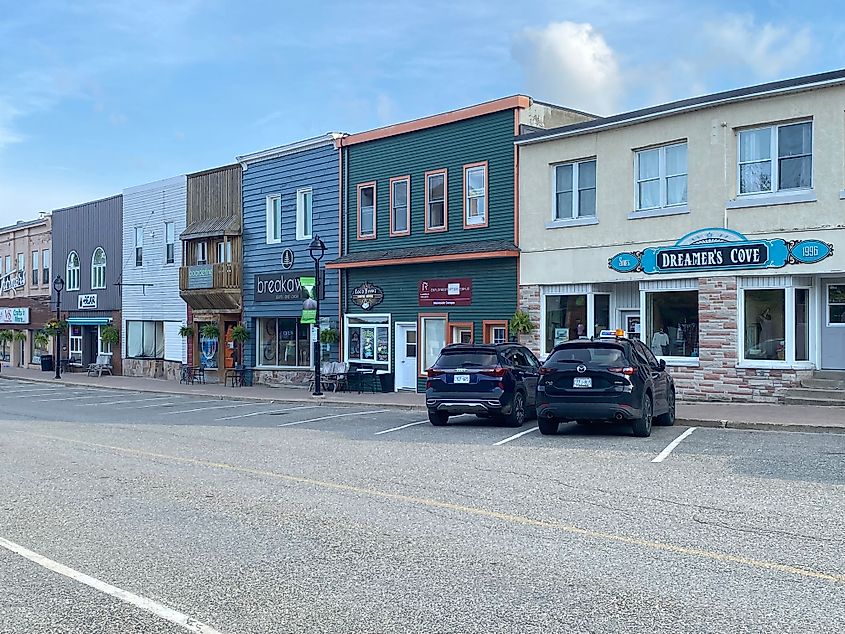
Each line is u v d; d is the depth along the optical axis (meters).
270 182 32.28
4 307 52.56
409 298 26.94
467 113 25.16
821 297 19.23
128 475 12.09
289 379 31.70
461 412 17.58
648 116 21.03
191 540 8.34
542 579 6.86
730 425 16.48
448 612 6.11
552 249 23.25
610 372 15.02
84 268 44.38
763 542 7.88
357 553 7.73
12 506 10.06
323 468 12.48
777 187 19.25
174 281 37.44
